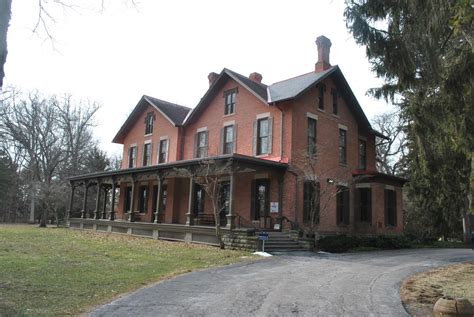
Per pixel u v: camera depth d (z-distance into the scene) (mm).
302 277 10102
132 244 18000
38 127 42094
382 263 13602
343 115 24094
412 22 9172
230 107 23812
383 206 23781
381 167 40719
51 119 43031
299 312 6590
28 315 6086
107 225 26391
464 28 8188
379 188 23609
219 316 6273
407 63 9570
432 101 11773
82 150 45938
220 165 18359
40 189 35531
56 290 7949
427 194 26125
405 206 33031
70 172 44156
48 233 23766
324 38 23688
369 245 20000
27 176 47875
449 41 10398
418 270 12172
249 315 6359
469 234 27641
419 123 12594
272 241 16906
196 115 25734
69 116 44531
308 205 20328
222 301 7312
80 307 6809
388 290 8656
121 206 31156
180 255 14203
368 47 9703
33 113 42062
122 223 24781
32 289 7926
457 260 15391
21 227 31359
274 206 19875
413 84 10422
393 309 6926
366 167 25594
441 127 11906
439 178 22375
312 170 19656
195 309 6699
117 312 6469
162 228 21172
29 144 41812
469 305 6262
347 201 22984
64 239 19641
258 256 14539
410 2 8641
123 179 26234
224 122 23766
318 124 22031
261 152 21484
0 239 18203
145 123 30250
